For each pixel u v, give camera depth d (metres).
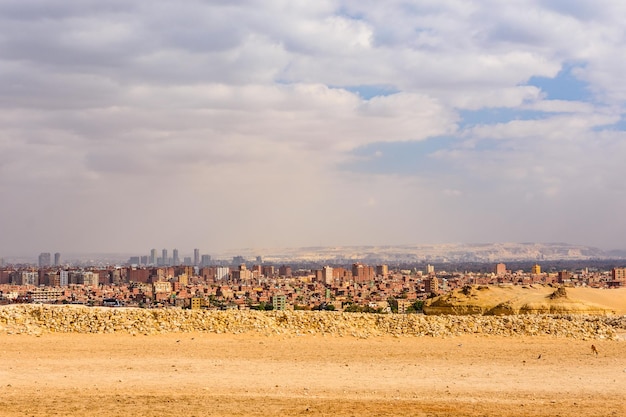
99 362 39.84
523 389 34.47
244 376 36.75
